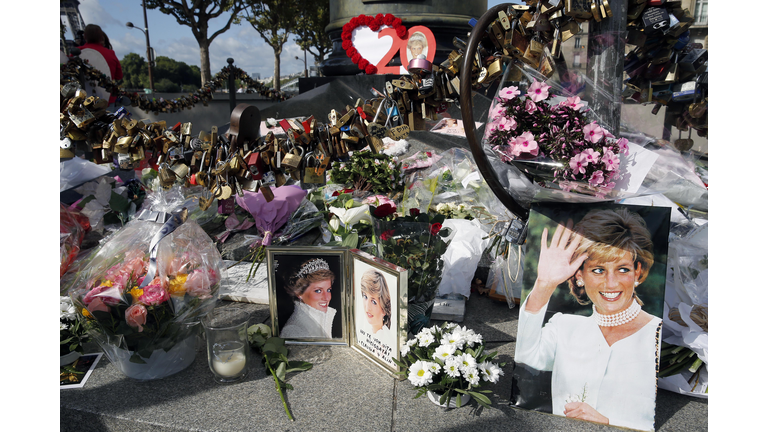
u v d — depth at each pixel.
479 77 2.23
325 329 2.75
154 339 2.31
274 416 2.14
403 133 2.25
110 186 4.23
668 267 2.60
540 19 2.09
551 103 2.04
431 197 4.07
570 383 2.16
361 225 3.22
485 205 3.81
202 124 13.11
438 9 6.72
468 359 2.19
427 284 2.64
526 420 2.13
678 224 2.78
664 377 2.27
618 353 2.12
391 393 2.32
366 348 2.65
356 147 2.35
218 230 4.20
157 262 2.38
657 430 2.05
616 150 1.95
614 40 2.14
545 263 2.26
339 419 2.12
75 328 2.57
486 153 2.25
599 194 2.04
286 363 2.52
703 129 2.73
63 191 4.05
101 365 2.55
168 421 2.10
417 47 6.57
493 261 3.40
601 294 2.16
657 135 2.76
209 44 21.20
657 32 2.26
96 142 2.48
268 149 2.29
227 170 2.26
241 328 2.40
